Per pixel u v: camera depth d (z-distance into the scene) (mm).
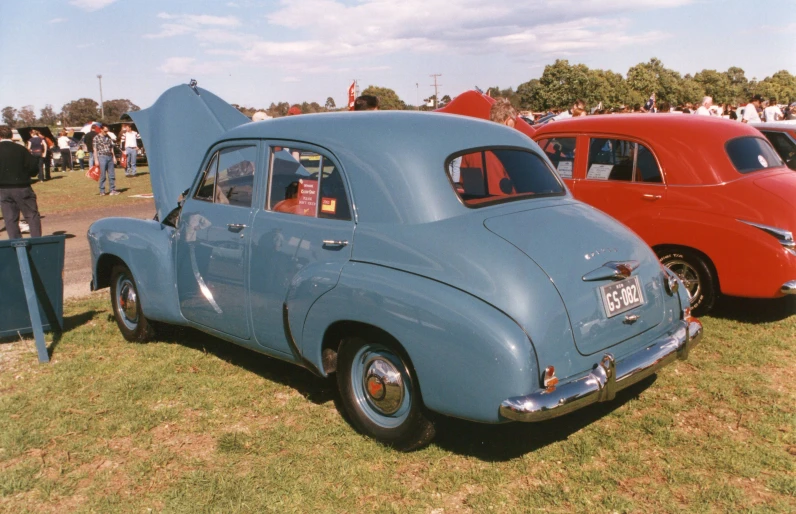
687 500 3258
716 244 5621
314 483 3480
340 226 3818
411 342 3350
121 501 3418
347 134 3934
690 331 3938
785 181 5852
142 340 5699
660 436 3832
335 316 3688
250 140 4492
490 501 3283
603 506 3223
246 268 4363
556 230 3623
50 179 23750
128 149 24578
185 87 5930
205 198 4836
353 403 3900
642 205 6023
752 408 4199
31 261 5738
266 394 4621
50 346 5746
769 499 3260
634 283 3672
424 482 3482
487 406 3145
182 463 3770
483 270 3279
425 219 3541
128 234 5430
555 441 3857
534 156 4262
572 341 3293
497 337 3090
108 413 4402
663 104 16312
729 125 6230
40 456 3902
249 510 3266
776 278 5418
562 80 112625
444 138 3842
